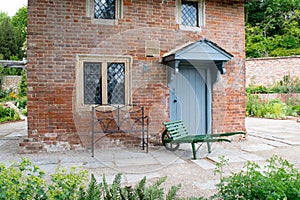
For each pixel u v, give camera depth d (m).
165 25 6.89
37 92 6.14
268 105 15.71
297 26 25.75
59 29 6.24
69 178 2.54
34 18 6.11
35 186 2.48
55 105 6.23
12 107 16.64
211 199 2.91
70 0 6.30
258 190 2.69
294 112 15.29
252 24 27.20
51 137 6.23
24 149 6.10
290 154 6.00
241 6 7.61
